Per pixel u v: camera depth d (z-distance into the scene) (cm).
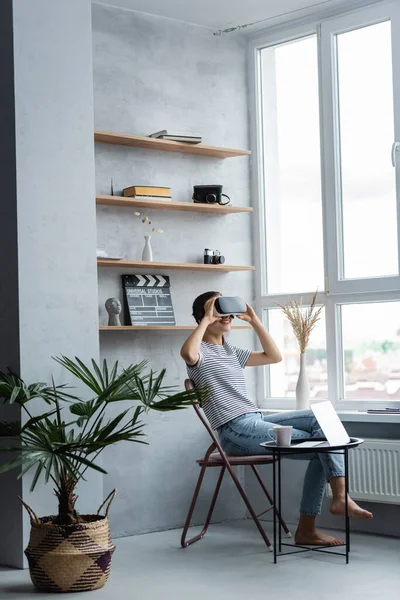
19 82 453
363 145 548
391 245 532
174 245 565
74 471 403
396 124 529
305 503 475
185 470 558
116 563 449
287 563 439
